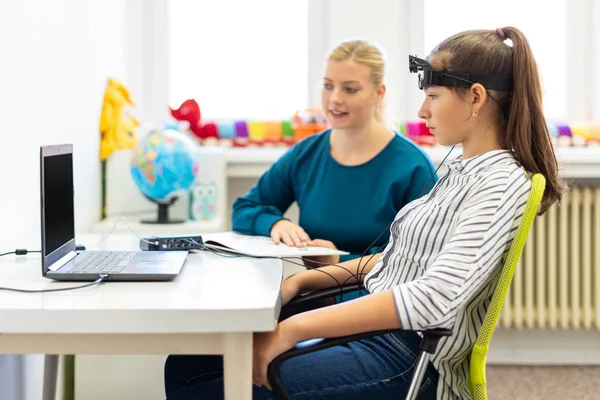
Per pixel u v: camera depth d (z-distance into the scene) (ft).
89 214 8.41
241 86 10.96
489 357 10.61
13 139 5.90
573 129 10.37
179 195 8.50
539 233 10.09
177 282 4.37
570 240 10.30
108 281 4.35
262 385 4.23
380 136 6.82
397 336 4.64
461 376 4.36
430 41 10.93
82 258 4.89
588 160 9.64
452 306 3.90
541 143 4.30
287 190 7.40
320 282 5.53
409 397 4.12
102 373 7.36
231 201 10.43
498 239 3.95
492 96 4.32
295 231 6.44
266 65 10.94
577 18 10.91
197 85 10.95
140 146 8.35
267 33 10.91
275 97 10.98
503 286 4.01
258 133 10.39
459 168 4.49
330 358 4.51
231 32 10.91
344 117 6.68
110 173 9.04
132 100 10.64
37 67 6.53
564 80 11.10
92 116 8.58
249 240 6.22
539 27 11.02
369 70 6.69
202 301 3.85
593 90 10.95
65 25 7.44
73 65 7.74
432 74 4.40
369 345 4.68
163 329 3.67
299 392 4.28
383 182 6.67
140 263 4.73
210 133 10.34
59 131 7.23
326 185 6.91
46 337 3.78
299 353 3.95
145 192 8.38
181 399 4.58
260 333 4.07
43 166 4.35
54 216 4.62
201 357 5.29
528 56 4.27
